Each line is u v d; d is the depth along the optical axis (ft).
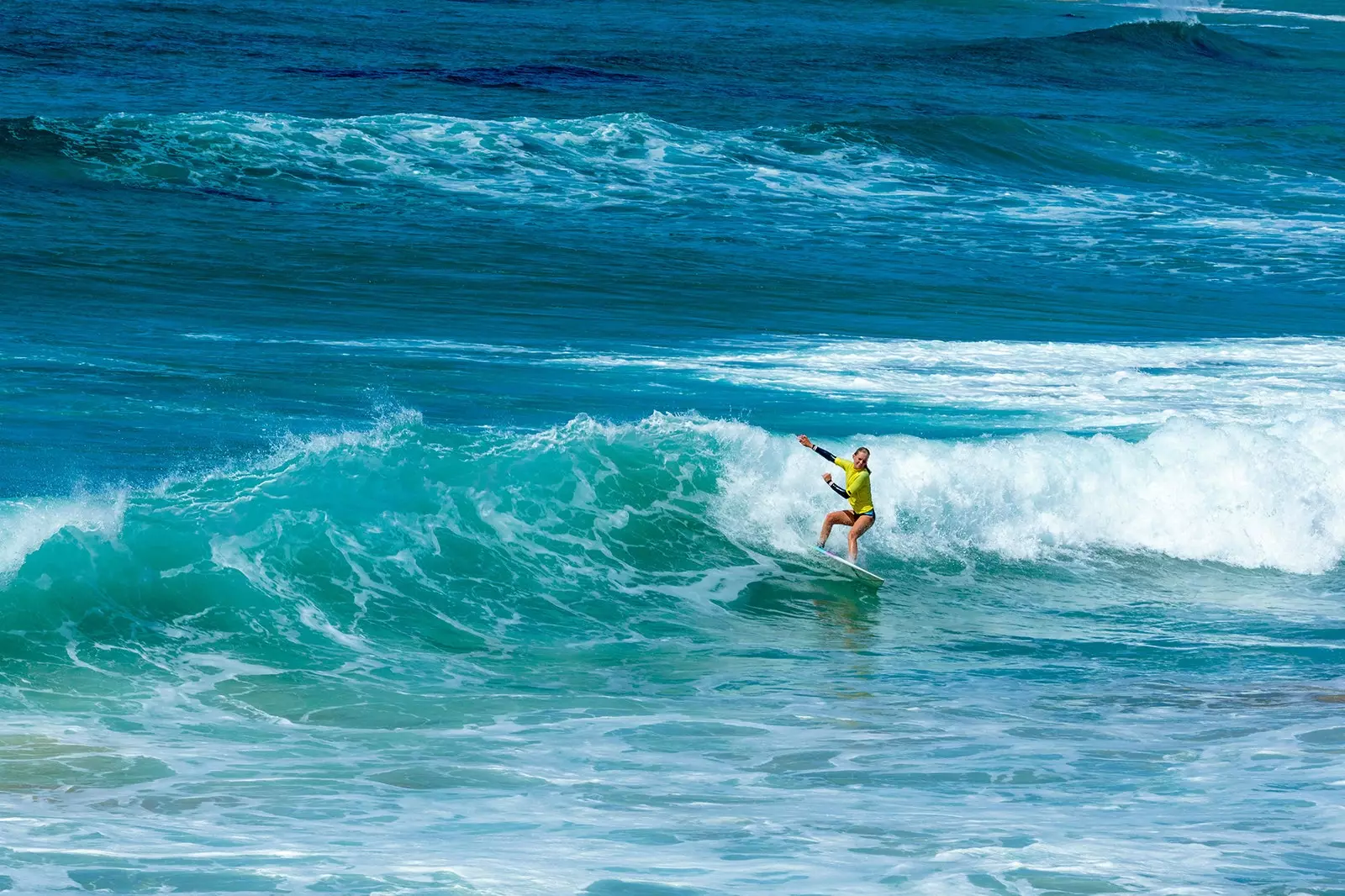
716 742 106.83
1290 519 182.19
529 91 549.13
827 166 435.94
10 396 183.01
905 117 546.67
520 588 147.13
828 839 83.15
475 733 108.06
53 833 80.79
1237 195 452.76
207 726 106.83
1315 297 315.78
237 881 73.82
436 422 186.39
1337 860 79.66
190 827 83.35
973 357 248.93
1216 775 98.63
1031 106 623.77
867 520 162.40
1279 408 221.46
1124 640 144.87
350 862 77.25
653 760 101.81
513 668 127.24
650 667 130.00
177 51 601.21
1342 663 137.39
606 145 420.77
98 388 190.60
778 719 113.80
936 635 145.28
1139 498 182.29
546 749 104.22
